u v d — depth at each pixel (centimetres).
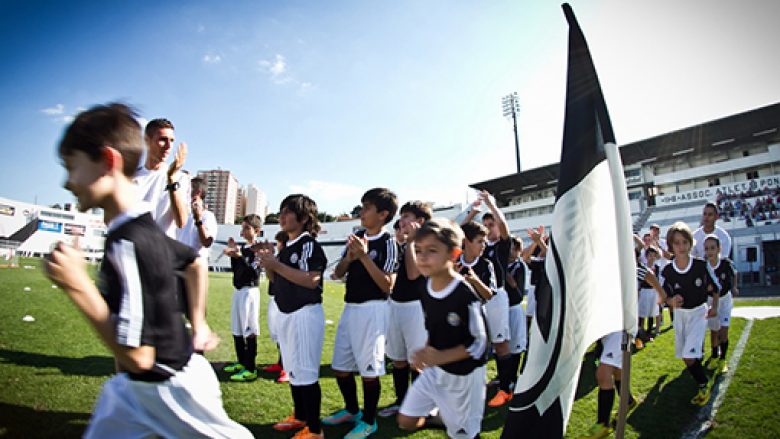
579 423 338
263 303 1167
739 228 2631
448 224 243
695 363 382
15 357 450
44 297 916
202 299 167
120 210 140
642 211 3266
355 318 329
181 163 312
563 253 192
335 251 4753
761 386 406
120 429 137
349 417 341
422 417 239
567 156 197
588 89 193
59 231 4125
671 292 446
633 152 3331
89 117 137
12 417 295
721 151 3138
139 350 126
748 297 1589
